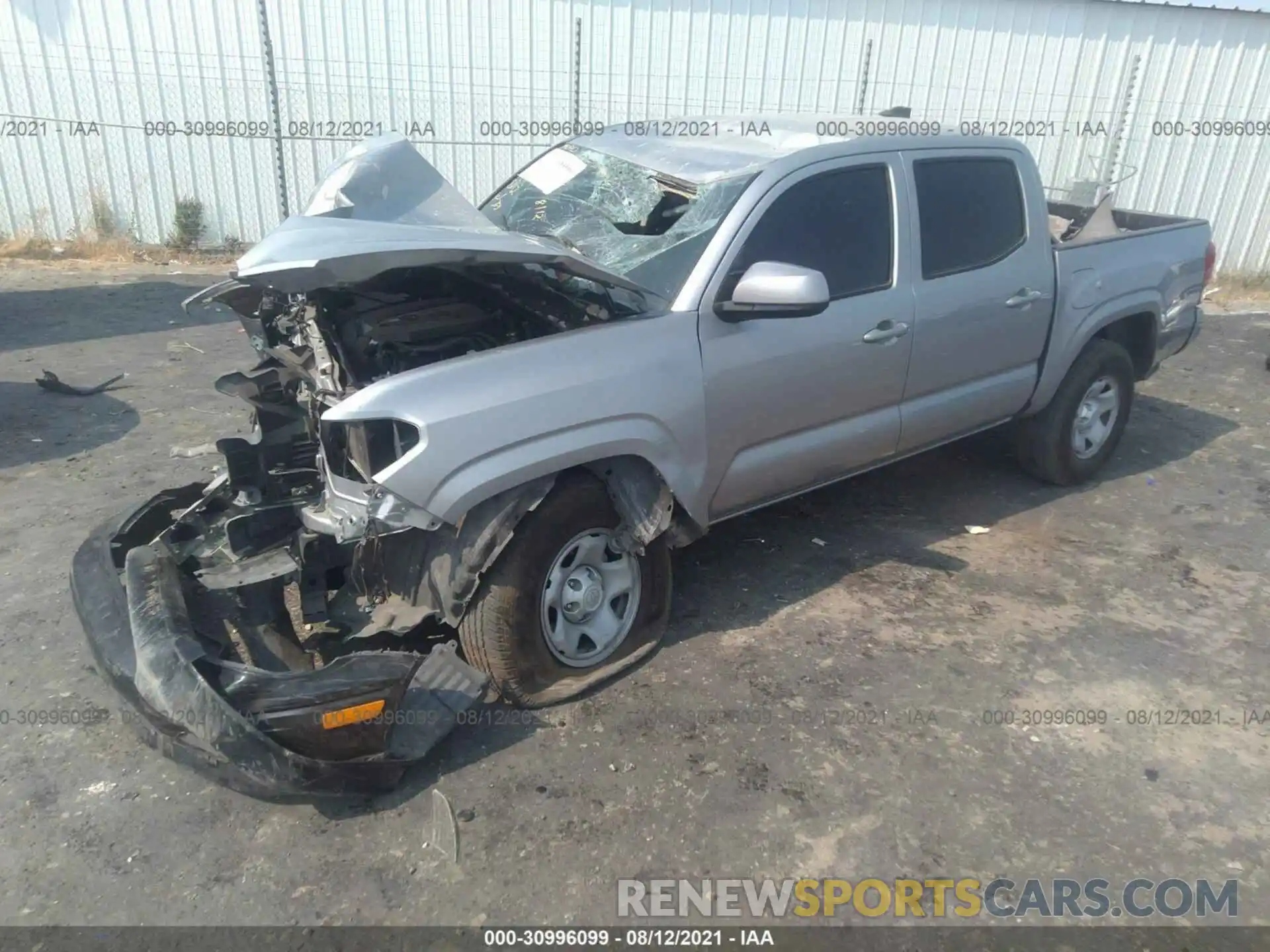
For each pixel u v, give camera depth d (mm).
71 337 7836
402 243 3094
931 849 2943
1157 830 3051
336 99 10703
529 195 4660
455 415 3045
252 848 2881
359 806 3047
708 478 3750
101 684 3590
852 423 4273
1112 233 5430
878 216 4203
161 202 11016
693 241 3779
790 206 3920
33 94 10430
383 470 3016
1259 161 12586
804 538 4902
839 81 11438
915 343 4316
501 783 3148
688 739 3377
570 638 3578
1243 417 7016
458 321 3676
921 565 4664
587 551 3527
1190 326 5891
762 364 3777
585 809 3053
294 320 4020
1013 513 5289
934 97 11680
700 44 11023
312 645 3426
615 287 3654
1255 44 11992
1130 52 11812
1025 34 11523
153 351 7531
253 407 3912
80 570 3379
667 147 4434
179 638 2824
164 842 2893
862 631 4078
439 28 10547
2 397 6441
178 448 5535
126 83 10484
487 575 3277
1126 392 5617
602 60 10938
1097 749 3406
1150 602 4402
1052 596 4426
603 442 3338
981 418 4910
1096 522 5219
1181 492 5656
